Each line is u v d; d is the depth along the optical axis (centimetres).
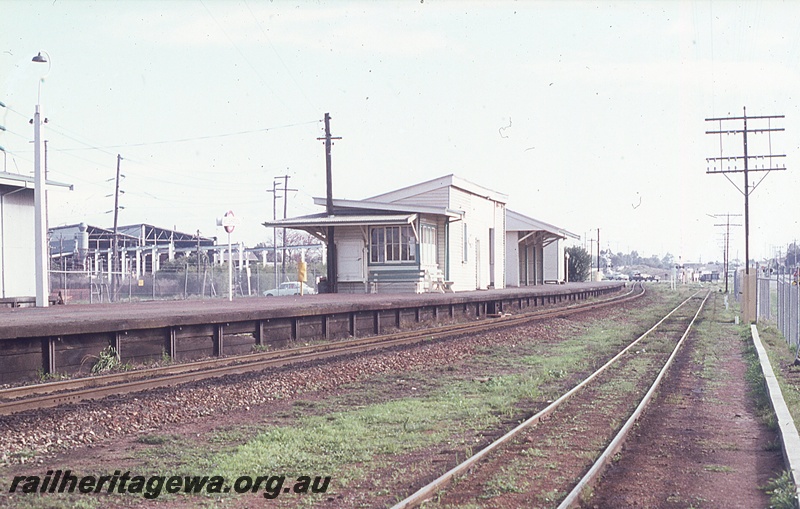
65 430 938
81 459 832
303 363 1553
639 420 1047
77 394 1120
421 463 795
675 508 657
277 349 1786
